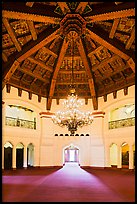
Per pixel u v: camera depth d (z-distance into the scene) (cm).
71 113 1209
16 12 962
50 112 1758
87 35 1245
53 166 1703
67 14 1024
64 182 987
